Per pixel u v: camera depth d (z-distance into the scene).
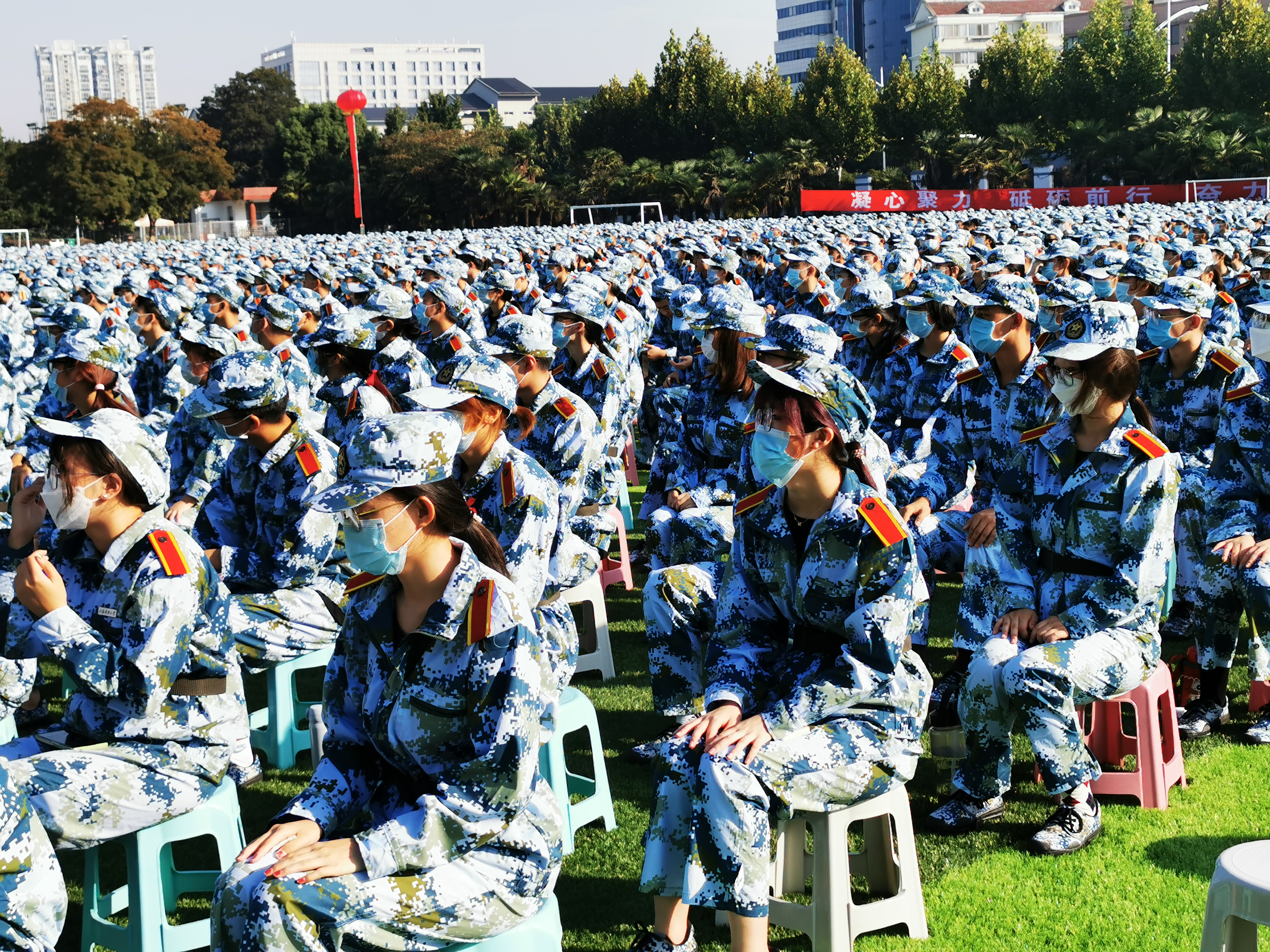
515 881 3.10
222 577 5.34
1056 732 4.21
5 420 10.62
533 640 3.04
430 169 79.50
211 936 2.96
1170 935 3.74
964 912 3.94
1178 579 6.36
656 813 3.54
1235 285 12.45
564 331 7.64
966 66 126.19
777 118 72.12
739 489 4.24
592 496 6.62
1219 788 4.79
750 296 6.91
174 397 9.47
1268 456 5.27
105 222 82.62
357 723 3.25
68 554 3.89
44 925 3.05
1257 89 62.31
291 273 18.50
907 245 14.67
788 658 3.82
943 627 6.86
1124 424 4.45
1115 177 62.81
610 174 74.69
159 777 3.71
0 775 3.00
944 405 6.74
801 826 4.04
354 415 6.73
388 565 2.96
